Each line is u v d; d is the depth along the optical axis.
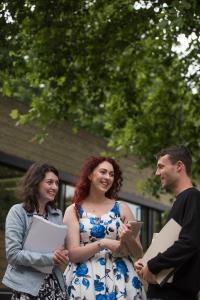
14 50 8.25
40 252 4.29
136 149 12.02
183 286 3.99
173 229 4.04
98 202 4.81
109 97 11.12
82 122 12.88
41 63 9.50
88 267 4.50
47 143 12.34
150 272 3.99
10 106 11.53
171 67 10.88
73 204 4.79
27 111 11.95
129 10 9.00
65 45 9.25
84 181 4.85
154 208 16.53
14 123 11.51
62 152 12.77
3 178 10.95
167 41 9.66
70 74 9.56
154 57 10.28
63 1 8.55
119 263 4.54
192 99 11.01
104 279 4.48
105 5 9.15
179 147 4.30
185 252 3.90
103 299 4.42
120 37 9.38
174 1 7.05
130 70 10.47
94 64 9.62
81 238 4.64
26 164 11.54
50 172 4.52
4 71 8.56
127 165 15.56
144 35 9.67
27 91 14.96
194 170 11.32
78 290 4.46
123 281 4.48
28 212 4.44
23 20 8.42
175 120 11.61
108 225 4.65
